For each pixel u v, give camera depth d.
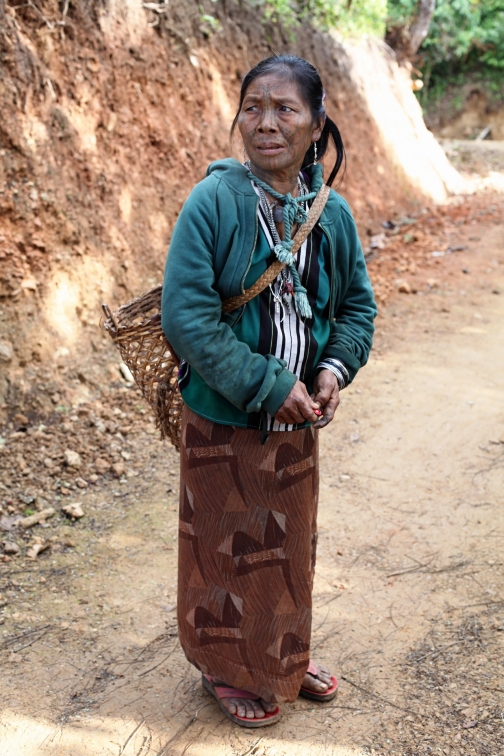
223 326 1.99
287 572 2.21
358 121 9.55
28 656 2.66
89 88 5.22
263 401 2.00
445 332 5.96
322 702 2.48
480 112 21.83
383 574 3.17
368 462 4.11
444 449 4.21
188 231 1.95
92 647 2.72
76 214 4.84
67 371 4.46
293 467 2.15
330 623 2.87
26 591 3.01
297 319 2.09
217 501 2.16
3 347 4.20
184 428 2.20
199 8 7.00
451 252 8.08
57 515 3.53
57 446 4.02
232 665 2.27
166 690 2.54
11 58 4.61
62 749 2.28
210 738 2.33
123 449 4.13
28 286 4.40
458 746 2.25
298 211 2.04
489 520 3.52
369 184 9.16
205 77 6.75
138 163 5.61
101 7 5.52
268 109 1.96
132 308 2.27
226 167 2.02
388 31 12.08
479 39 20.31
